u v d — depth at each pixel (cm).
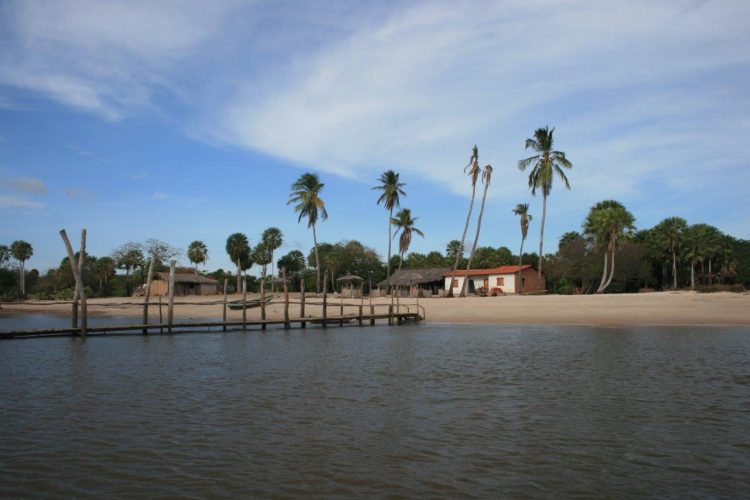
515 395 1395
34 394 1457
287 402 1333
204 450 965
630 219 5809
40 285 9494
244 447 980
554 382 1560
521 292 6700
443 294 6694
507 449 966
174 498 761
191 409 1266
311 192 6662
